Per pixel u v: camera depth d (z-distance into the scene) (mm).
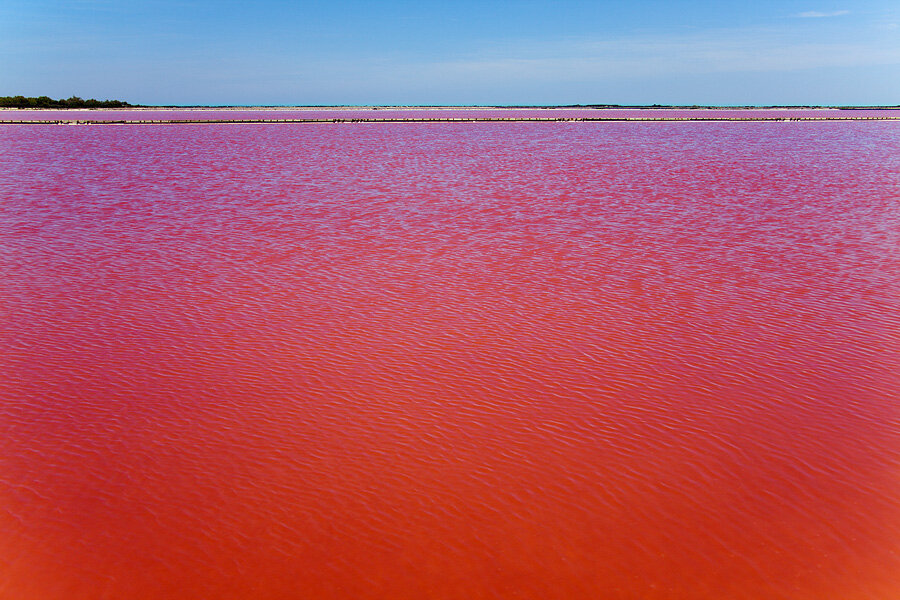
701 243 22969
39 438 10969
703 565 8320
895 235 23969
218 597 7840
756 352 14102
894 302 16891
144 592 7910
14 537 8750
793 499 9492
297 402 12125
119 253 21844
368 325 15594
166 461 10359
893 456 10453
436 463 10305
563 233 24547
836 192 34531
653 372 13242
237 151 59656
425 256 21406
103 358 13883
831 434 11078
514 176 41719
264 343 14633
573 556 8453
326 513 9203
